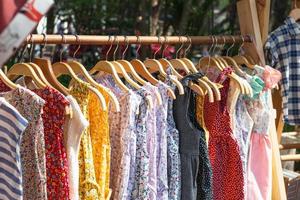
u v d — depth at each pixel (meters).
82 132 2.06
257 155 2.83
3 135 1.91
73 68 2.26
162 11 5.54
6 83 2.01
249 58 2.98
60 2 5.02
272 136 2.94
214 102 2.58
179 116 2.44
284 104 3.05
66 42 2.29
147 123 2.33
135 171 2.31
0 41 1.29
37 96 1.96
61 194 2.06
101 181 2.20
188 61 2.63
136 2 5.27
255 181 2.81
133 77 2.46
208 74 2.78
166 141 2.41
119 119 2.29
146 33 5.05
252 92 2.66
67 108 2.01
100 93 2.12
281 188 2.98
